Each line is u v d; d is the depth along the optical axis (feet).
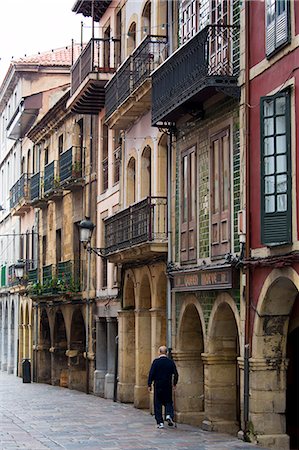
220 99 71.77
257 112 64.59
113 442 67.56
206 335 74.95
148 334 97.50
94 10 116.47
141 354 97.25
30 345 166.30
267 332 64.28
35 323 157.89
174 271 81.76
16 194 179.32
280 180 59.31
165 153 89.71
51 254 149.69
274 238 59.47
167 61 77.71
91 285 123.13
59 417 89.04
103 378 118.62
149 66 87.56
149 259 92.07
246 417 65.46
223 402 73.77
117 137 111.55
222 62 70.74
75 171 130.00
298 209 57.26
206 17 75.77
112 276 111.65
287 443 64.39
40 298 144.46
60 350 147.23
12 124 188.55
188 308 80.33
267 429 64.44
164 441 67.41
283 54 59.88
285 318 64.18
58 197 142.92
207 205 74.79
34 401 111.24
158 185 89.66
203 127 76.07
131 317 104.12
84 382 132.87
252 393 64.69
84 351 133.28
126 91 94.27
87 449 63.77
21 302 179.42
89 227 101.86
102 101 115.24
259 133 63.77
